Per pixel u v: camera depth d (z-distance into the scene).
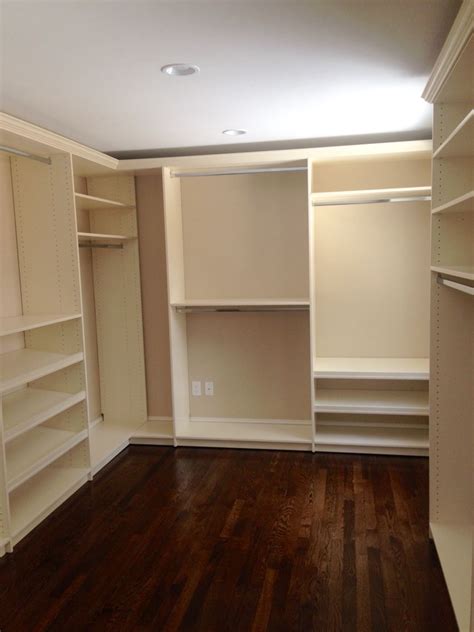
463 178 2.55
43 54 2.21
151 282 4.57
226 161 3.92
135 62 2.32
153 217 4.50
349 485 3.47
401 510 3.11
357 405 3.90
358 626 2.16
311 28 2.04
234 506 3.23
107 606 2.34
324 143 4.11
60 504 3.31
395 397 4.06
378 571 2.52
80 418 3.61
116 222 4.49
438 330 2.67
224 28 2.01
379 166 4.15
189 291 4.55
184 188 4.47
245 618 2.23
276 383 4.47
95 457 3.90
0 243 3.37
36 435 3.53
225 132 3.67
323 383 4.39
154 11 1.86
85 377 3.57
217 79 2.57
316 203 3.96
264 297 4.44
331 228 4.29
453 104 2.51
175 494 3.42
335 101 2.98
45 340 3.59
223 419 4.60
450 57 1.97
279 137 3.88
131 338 4.60
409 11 1.92
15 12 1.83
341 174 4.21
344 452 4.04
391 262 4.23
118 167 4.05
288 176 4.30
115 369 4.68
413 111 3.22
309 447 4.08
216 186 4.43
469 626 1.98
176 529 2.98
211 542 2.83
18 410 3.21
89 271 4.55
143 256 4.56
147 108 3.02
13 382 2.84
